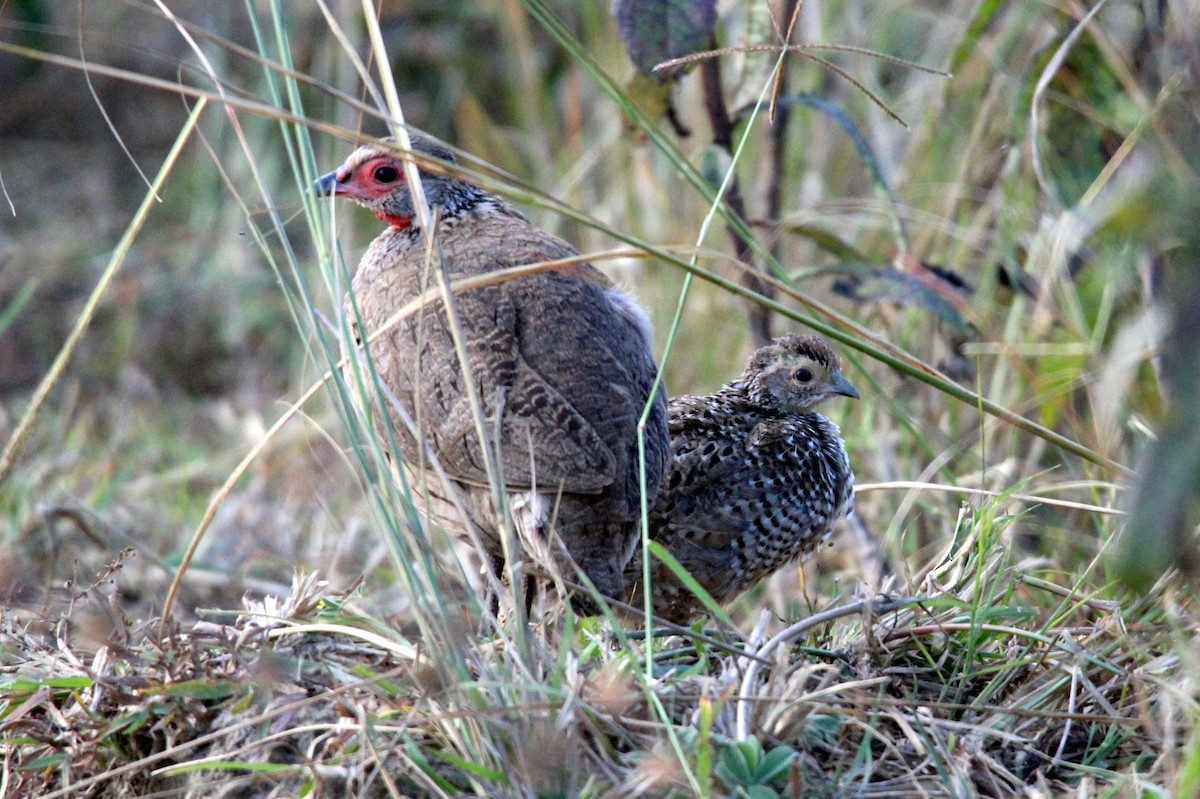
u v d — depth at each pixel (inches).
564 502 387.2
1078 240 478.6
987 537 406.6
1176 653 344.2
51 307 790.5
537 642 337.1
